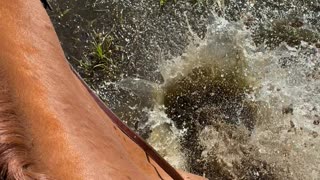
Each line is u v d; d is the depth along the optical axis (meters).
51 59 1.72
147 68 3.60
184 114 3.52
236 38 3.70
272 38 3.71
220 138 3.47
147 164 2.17
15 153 1.08
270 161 3.45
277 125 3.53
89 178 1.30
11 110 1.18
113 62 3.58
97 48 3.52
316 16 3.76
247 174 3.42
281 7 3.78
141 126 3.45
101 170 1.38
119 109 3.48
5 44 1.53
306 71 3.64
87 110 1.73
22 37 1.65
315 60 3.66
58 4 3.68
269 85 3.62
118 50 3.61
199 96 3.58
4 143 1.08
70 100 1.61
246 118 3.54
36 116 1.36
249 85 3.62
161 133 3.45
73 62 3.54
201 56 3.66
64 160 1.29
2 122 1.12
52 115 1.41
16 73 1.44
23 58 1.56
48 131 1.35
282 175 3.42
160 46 3.66
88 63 3.54
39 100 1.44
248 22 3.74
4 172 1.04
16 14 1.71
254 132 3.51
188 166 3.39
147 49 3.64
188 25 3.72
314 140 3.49
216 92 3.60
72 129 1.44
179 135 3.46
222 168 3.42
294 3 3.79
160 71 3.60
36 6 1.86
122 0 3.74
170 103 3.54
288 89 3.60
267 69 3.65
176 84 3.59
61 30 3.62
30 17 1.78
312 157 3.46
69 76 1.80
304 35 3.72
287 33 3.72
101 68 3.55
